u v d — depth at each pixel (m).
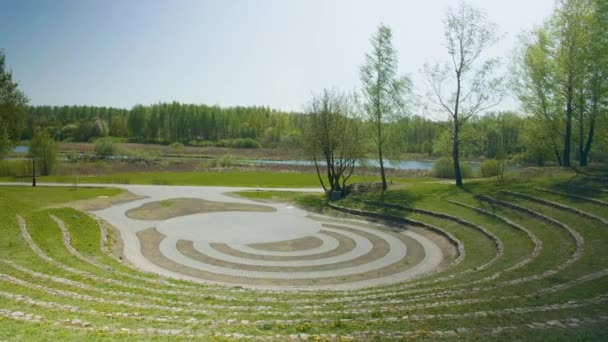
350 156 53.81
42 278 19.59
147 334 12.39
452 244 31.20
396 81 51.44
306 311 16.30
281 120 188.12
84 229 32.44
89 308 15.27
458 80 47.34
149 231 34.91
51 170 77.62
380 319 14.41
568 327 12.91
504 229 30.52
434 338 12.29
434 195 44.81
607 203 30.28
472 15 45.06
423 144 132.25
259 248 30.52
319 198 52.78
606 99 41.09
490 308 15.53
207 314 15.46
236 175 78.31
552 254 23.67
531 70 46.50
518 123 59.03
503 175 49.78
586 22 41.75
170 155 127.50
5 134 52.38
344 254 29.22
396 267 26.38
